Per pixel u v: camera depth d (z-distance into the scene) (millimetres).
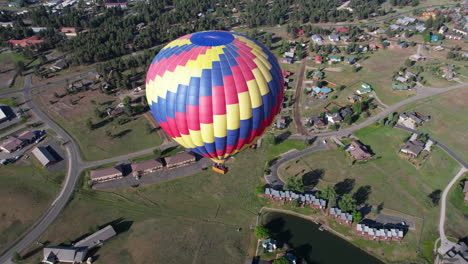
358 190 80625
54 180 85312
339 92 126500
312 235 70000
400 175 85125
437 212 74625
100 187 83062
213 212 76062
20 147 97438
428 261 64250
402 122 106688
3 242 69125
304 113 113125
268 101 58906
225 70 55312
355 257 65562
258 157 92438
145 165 86875
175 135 64625
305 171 86750
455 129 103438
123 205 77938
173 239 69688
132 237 70062
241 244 68438
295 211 75562
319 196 75938
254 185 83062
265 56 60188
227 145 62719
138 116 112625
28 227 72562
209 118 56969
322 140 98750
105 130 105562
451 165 88500
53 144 99188
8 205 77812
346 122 105312
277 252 66375
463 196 78125
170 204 78188
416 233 69688
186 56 57188
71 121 110688
